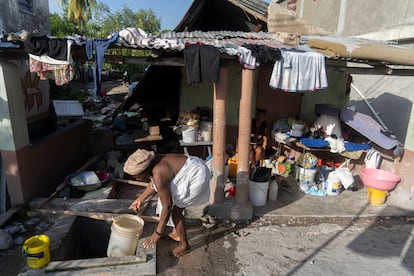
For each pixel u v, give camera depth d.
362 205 4.93
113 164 6.31
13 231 3.79
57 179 5.59
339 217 4.53
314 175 5.42
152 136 6.46
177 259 3.47
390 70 4.70
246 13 7.20
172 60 4.07
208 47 3.57
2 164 4.39
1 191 4.45
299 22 6.81
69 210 4.30
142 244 3.52
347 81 6.51
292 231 4.14
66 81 3.61
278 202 4.90
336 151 5.29
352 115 5.34
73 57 3.89
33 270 3.00
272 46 4.31
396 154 4.91
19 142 4.32
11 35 3.50
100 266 3.11
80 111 7.81
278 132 6.21
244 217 4.31
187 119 6.10
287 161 6.29
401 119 6.02
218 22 8.78
